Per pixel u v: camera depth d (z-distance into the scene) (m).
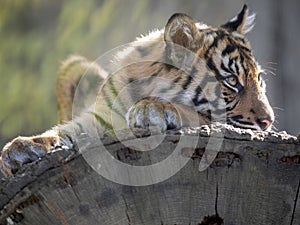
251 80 11.50
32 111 23.66
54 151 7.66
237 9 25.16
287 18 24.98
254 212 7.73
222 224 7.75
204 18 25.27
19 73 24.50
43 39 25.16
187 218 7.73
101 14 25.11
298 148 7.66
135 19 25.02
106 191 7.66
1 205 7.62
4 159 8.91
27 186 7.61
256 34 24.89
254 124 11.23
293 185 7.68
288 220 7.73
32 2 25.73
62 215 7.66
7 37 25.14
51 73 24.41
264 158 7.68
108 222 7.68
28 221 7.67
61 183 7.62
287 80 24.70
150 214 7.71
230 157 7.68
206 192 7.71
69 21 25.19
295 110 24.50
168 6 25.16
